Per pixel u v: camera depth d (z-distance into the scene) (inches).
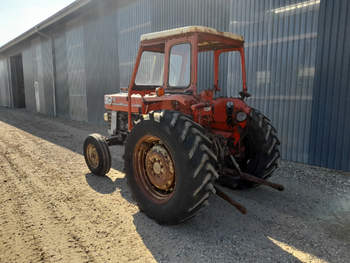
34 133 333.4
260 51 220.7
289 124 208.7
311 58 191.9
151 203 108.0
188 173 92.3
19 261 82.5
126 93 193.0
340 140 182.9
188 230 101.3
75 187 145.9
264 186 148.6
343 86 178.9
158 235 97.6
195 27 102.1
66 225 104.7
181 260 82.7
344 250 87.8
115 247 89.8
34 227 103.2
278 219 109.7
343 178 163.8
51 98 594.6
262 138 131.6
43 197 132.3
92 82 450.6
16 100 847.7
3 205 123.4
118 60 394.0
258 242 92.8
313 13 187.8
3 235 97.7
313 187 147.0
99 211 117.0
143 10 339.3
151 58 138.4
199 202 93.0
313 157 197.3
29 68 689.6
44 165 188.9
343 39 176.2
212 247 89.7
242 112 118.9
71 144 262.5
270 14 211.3
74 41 481.7
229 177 135.6
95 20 423.2
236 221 108.3
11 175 166.9
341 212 115.9
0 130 358.0
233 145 125.5
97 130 361.1
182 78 111.7
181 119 97.3
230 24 239.3
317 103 191.9
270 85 217.2
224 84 248.7
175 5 295.6
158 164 108.1
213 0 255.6
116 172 173.5
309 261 82.0
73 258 83.9
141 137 109.7
